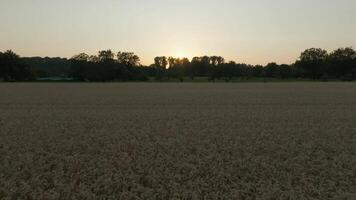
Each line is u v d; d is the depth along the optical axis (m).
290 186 11.62
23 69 128.75
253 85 89.25
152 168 13.60
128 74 139.38
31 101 43.59
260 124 24.47
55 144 18.11
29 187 11.43
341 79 132.38
